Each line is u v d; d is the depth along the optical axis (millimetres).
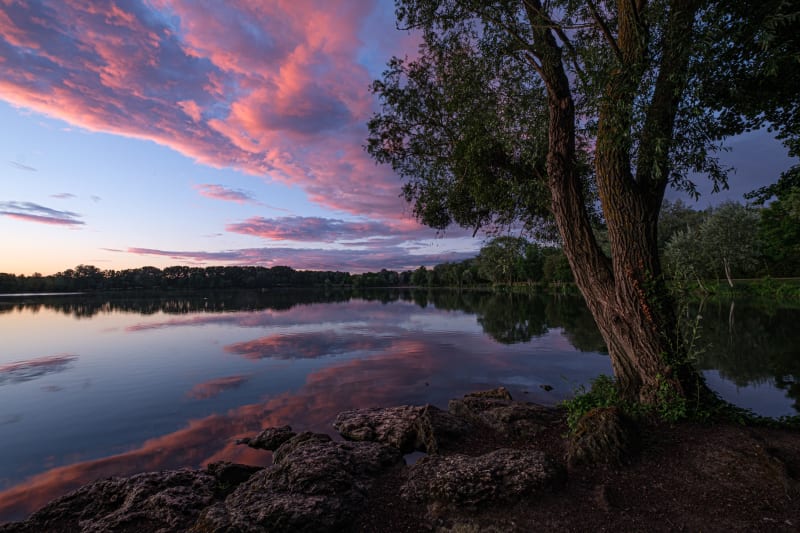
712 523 3795
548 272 67750
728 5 5641
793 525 3611
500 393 9906
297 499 4648
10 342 22359
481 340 20781
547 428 7012
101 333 26250
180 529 4465
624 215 6359
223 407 10414
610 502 4316
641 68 5547
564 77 7184
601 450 5195
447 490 4719
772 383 11055
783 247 38750
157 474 5926
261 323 32000
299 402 10797
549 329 24094
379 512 4730
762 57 5445
